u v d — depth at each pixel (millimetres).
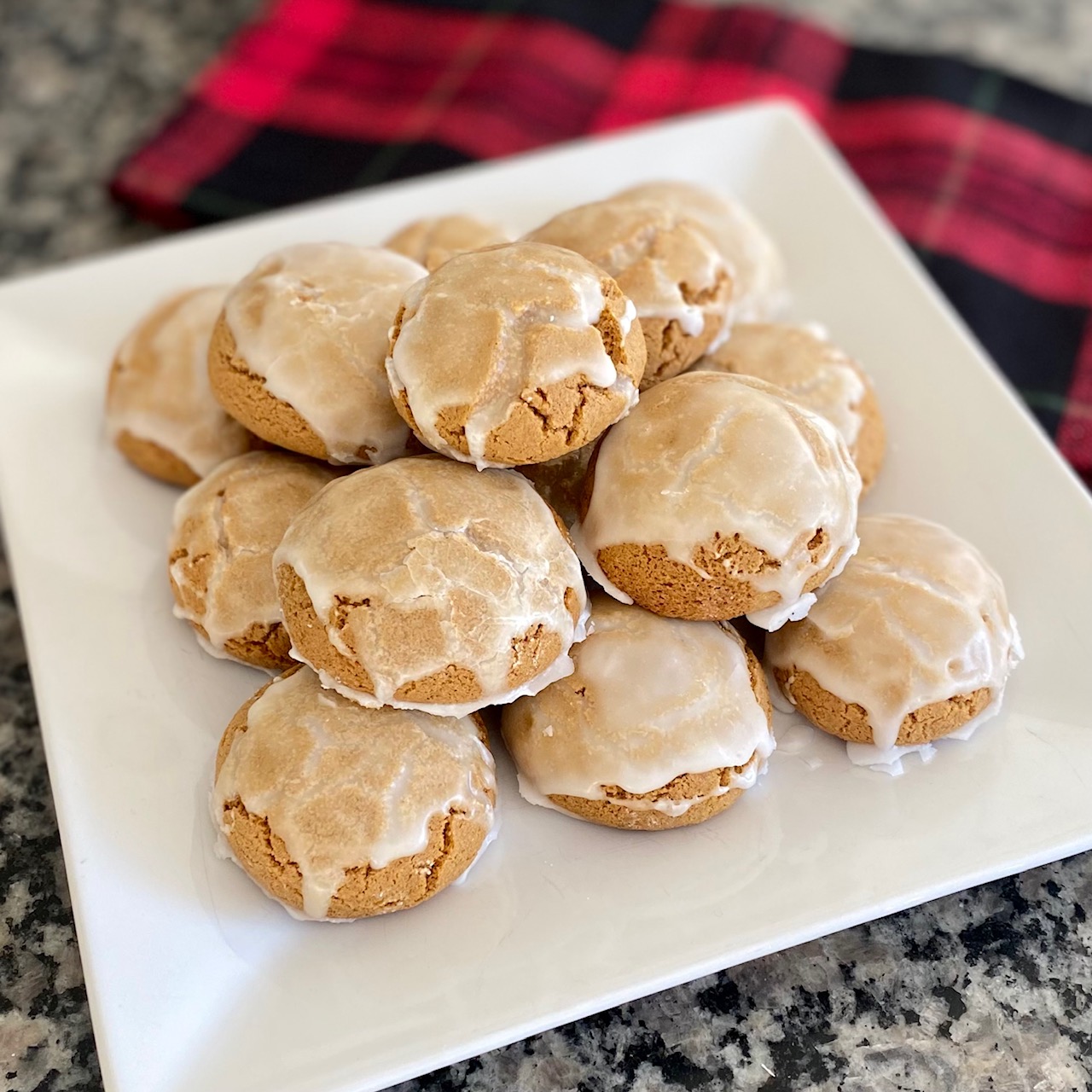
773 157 395
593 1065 245
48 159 480
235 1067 221
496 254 250
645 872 249
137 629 289
